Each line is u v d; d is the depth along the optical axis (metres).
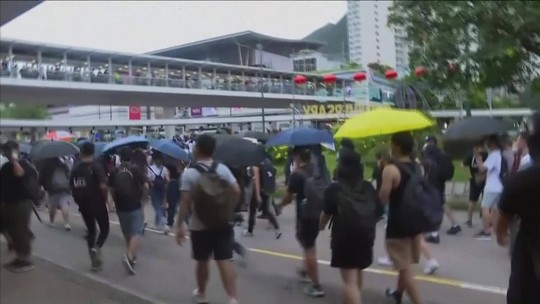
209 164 5.60
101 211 7.96
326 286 6.81
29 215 7.98
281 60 99.12
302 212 6.21
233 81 61.06
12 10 10.38
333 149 10.44
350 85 55.97
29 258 8.06
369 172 13.43
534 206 3.08
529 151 3.25
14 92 46.28
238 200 5.75
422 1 15.52
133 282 7.27
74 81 47.56
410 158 5.42
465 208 12.89
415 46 16.30
